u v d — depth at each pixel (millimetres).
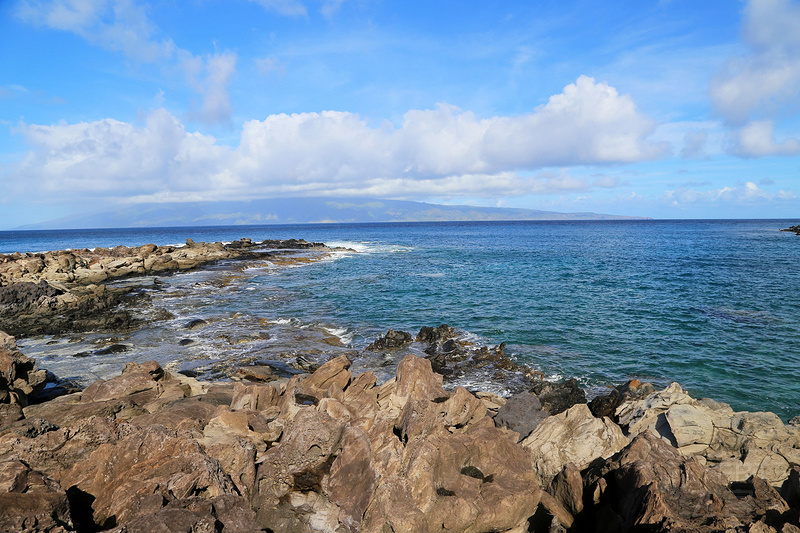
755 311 31438
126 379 14734
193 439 8172
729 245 90375
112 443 8281
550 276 49438
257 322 29344
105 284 43656
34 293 33406
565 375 20500
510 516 7723
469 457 8844
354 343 25125
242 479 7836
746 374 20281
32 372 16156
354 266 60125
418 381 12391
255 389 12539
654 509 7105
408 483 7164
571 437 10375
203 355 22484
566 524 8500
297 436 8211
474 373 20641
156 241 148250
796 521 6543
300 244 93250
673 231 166375
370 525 6781
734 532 6375
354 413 10516
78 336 26047
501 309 33281
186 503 6441
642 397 16078
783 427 10812
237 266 57562
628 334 26484
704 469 8391
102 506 6707
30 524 5398
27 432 8633
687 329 27250
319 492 7660
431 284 44469
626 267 56375
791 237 114625
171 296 38438
